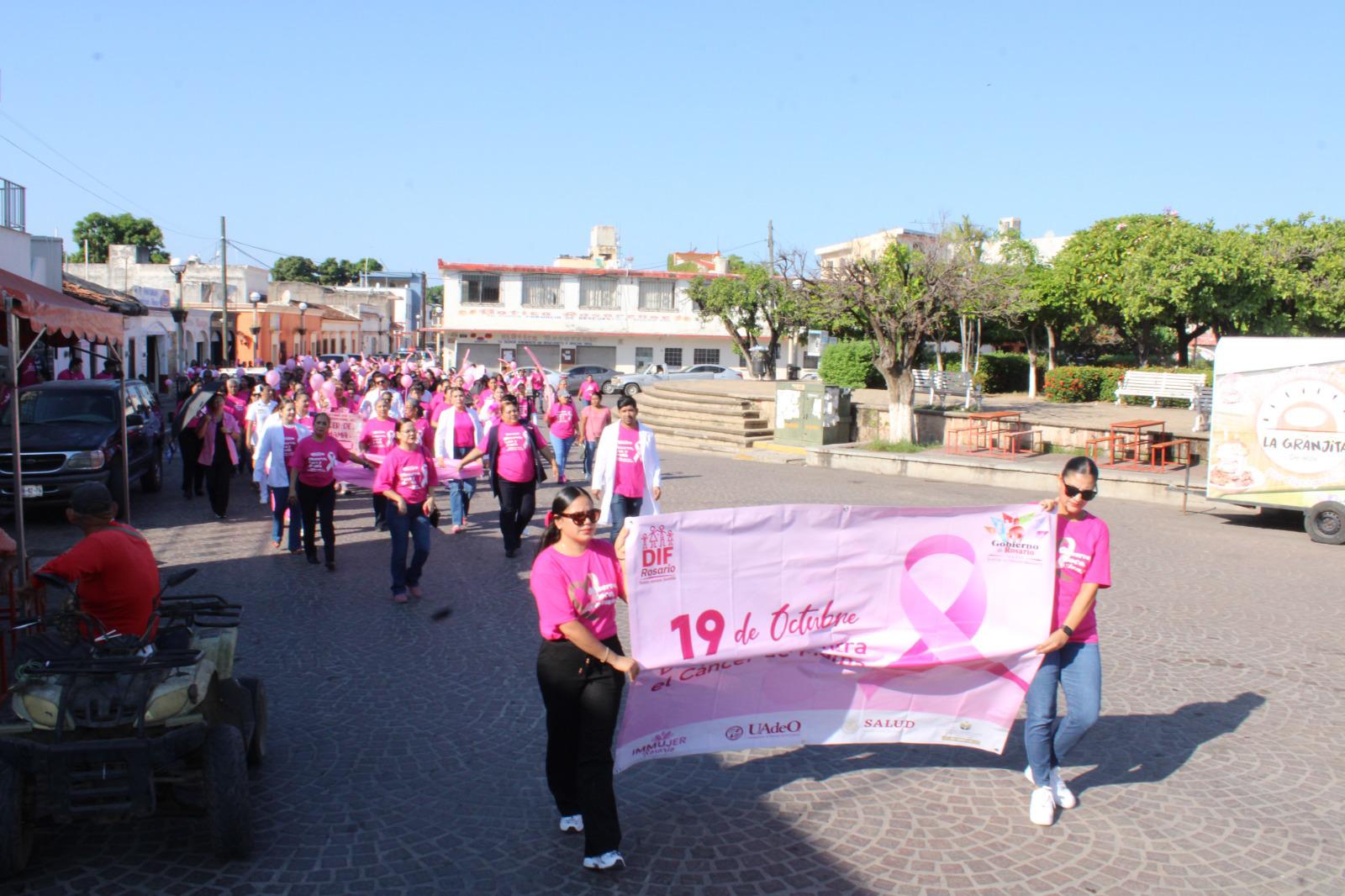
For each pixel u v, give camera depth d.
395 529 9.01
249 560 10.82
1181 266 26.73
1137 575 10.91
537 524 13.27
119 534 4.91
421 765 5.62
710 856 4.65
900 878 4.48
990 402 28.33
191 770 4.71
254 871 4.43
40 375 20.34
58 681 4.43
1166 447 19.14
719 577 4.98
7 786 4.18
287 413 11.48
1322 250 27.86
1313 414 13.10
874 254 27.02
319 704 6.56
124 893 4.22
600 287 54.25
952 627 5.29
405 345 98.25
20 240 21.20
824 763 5.79
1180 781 5.58
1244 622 9.01
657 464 10.04
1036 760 5.06
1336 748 6.09
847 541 5.20
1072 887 4.42
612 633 4.63
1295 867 4.62
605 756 4.46
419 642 7.93
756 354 46.12
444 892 4.29
